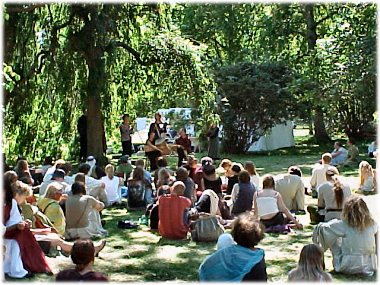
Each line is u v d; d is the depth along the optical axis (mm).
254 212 9398
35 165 16328
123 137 19094
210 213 9367
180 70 18016
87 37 15750
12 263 6879
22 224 6965
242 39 31328
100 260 7875
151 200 11375
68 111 17438
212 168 10391
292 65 24719
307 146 26109
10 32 15383
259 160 20938
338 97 19188
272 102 22844
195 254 8203
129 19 17047
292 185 10734
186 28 31359
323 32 27766
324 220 9336
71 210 8805
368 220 6977
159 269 7500
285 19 27594
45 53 16375
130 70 18062
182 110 20156
